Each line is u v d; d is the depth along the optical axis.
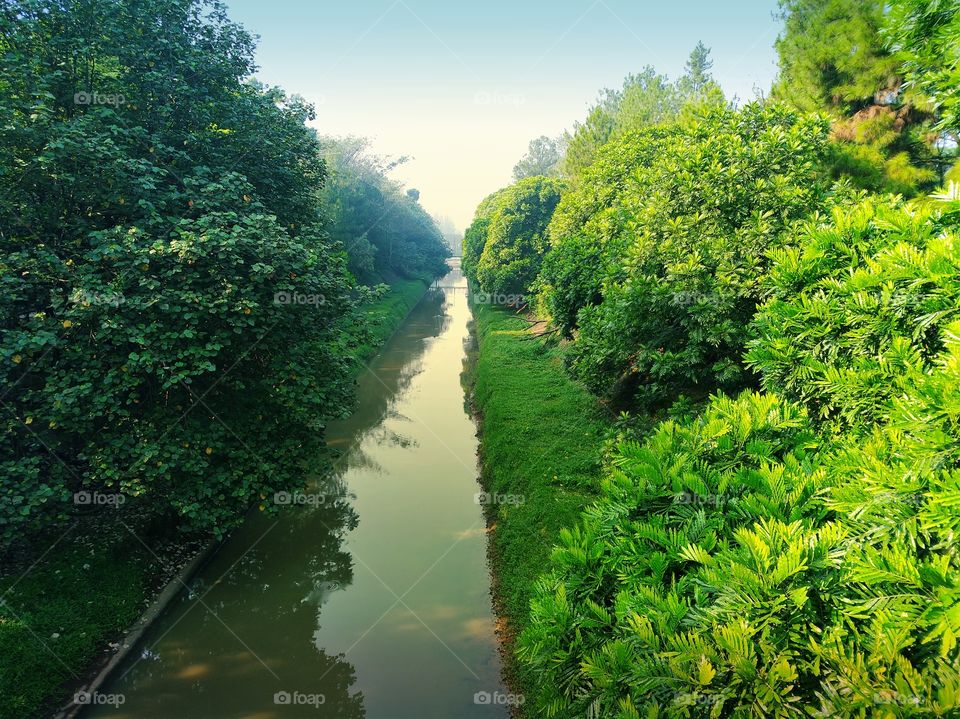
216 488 7.16
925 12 4.21
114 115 7.14
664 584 2.93
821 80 9.97
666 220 8.60
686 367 7.54
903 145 9.77
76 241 6.95
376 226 38.75
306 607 7.59
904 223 3.38
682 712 2.12
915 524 1.94
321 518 9.98
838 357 3.41
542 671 3.15
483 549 8.70
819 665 2.01
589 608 3.12
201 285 6.87
